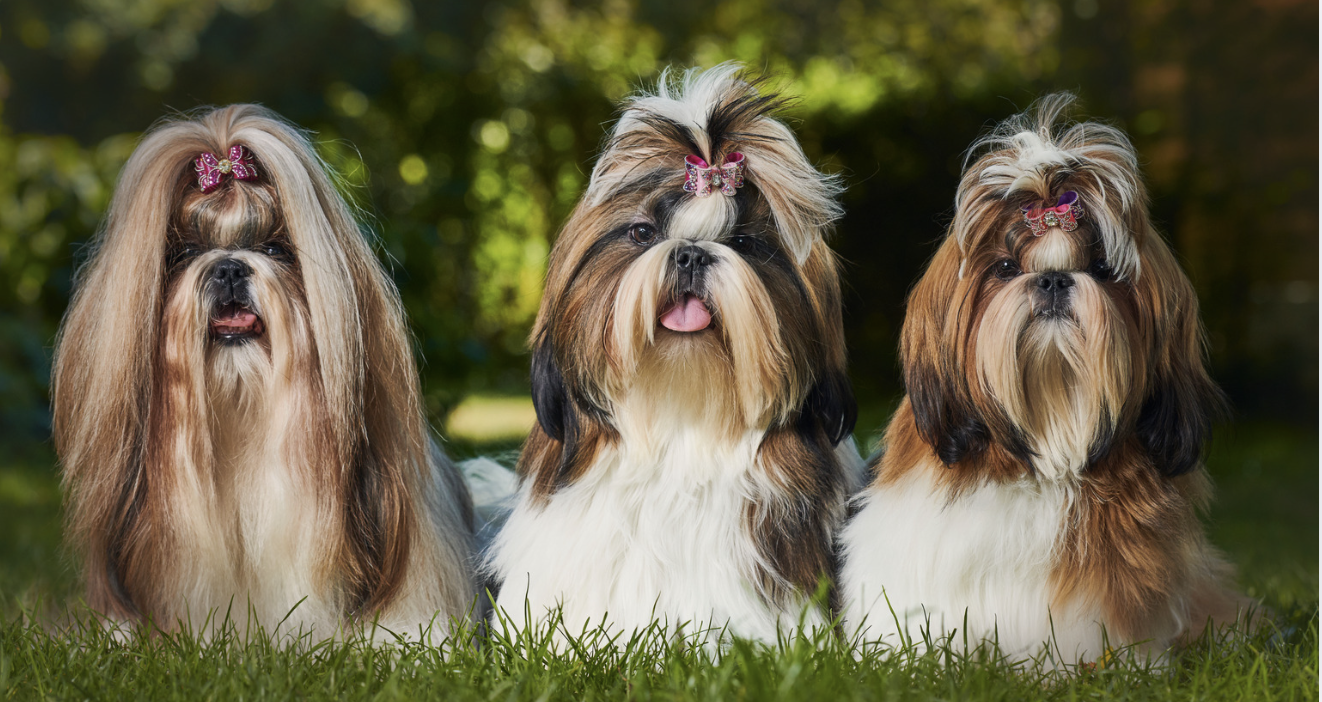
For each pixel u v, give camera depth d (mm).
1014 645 2916
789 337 2971
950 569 2912
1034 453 2877
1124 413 2838
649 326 2846
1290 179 10703
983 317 2859
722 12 12586
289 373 2908
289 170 2922
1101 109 10633
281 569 3043
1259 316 11031
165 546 2965
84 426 2955
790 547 3053
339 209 3066
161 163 2889
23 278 8664
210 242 2926
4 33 10906
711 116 3002
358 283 3045
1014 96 10867
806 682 2590
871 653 2826
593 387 2988
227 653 2893
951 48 12344
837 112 10930
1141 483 2941
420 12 11094
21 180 8844
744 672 2545
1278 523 6629
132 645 2961
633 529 3041
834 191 3225
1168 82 11055
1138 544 2924
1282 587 4426
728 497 3033
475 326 10320
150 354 2855
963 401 2910
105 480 2955
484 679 2762
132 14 11352
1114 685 2715
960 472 2951
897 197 10773
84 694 2615
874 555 3016
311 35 10391
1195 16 10750
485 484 4043
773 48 12156
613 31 12234
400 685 2725
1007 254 2893
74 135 10859
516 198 11133
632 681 2709
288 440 2941
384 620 3092
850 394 3199
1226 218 10516
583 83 11359
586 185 3559
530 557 3117
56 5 11086
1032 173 2826
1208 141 10844
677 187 2961
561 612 2988
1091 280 2789
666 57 12062
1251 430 10625
